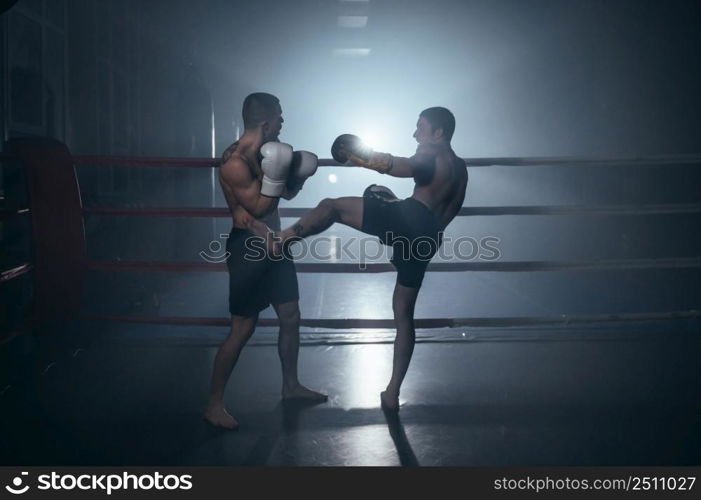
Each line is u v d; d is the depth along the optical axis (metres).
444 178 2.76
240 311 2.71
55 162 3.44
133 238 6.26
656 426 2.71
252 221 2.64
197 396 3.12
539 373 3.51
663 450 2.46
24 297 4.22
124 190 8.04
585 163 3.71
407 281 2.85
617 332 4.42
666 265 3.77
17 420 2.79
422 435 2.62
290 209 3.75
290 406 2.98
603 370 3.56
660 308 5.75
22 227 3.86
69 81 6.68
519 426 2.72
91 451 2.46
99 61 7.37
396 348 2.93
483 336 4.32
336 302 6.23
